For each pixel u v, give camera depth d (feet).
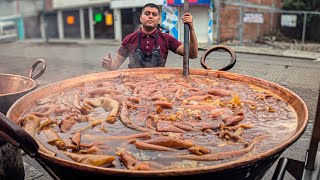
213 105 6.67
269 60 26.86
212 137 5.18
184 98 7.24
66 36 53.67
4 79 10.44
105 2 45.01
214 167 3.93
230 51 9.91
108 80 8.98
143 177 3.87
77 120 5.85
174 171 3.85
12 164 7.89
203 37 25.67
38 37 55.47
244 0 40.09
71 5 50.70
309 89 18.15
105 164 4.34
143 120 5.81
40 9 54.29
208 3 24.79
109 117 5.83
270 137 5.21
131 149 4.74
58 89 7.98
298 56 30.37
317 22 47.73
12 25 53.31
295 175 5.60
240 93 7.67
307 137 11.89
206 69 9.78
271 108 6.47
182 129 5.38
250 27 42.88
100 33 47.03
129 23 20.22
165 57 11.51
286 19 48.55
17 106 6.21
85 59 25.00
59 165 4.26
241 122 5.83
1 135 4.64
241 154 4.57
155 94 7.29
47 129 5.45
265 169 4.92
